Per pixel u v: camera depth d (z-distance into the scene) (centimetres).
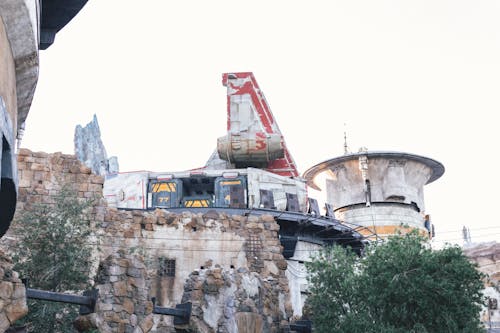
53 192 2872
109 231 2977
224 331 2314
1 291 1512
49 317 2184
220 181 4478
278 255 3294
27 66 1584
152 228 3136
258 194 4428
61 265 2350
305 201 4575
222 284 2380
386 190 6031
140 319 2002
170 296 3064
